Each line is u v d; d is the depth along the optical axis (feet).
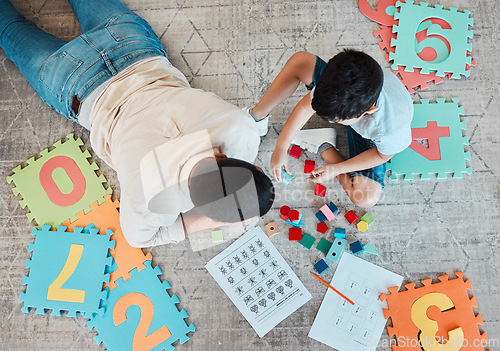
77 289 4.26
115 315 4.21
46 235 4.41
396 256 4.22
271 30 4.85
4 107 4.76
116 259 4.33
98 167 4.57
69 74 3.93
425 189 4.37
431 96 4.59
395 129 3.36
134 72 3.85
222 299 4.22
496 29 4.73
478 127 4.49
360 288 4.15
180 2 4.96
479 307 4.06
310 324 4.10
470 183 4.36
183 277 4.29
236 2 4.92
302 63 3.77
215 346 4.13
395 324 4.04
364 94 2.89
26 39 4.34
